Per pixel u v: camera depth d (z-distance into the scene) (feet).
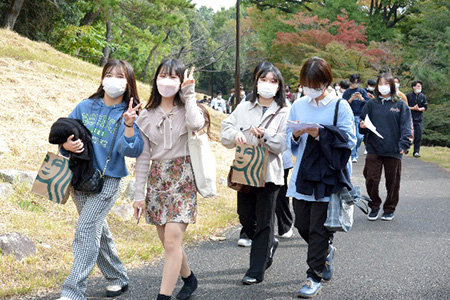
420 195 28.76
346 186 13.30
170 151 12.62
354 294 13.64
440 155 50.06
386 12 139.85
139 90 55.21
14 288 13.03
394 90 22.25
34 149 24.36
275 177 14.51
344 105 13.74
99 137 12.54
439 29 93.50
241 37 146.82
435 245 18.45
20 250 14.92
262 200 14.66
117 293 13.35
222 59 176.55
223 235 20.24
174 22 76.89
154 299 13.23
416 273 15.33
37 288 13.29
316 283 13.57
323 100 13.82
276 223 21.67
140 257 16.62
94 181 12.02
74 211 19.42
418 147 47.96
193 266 16.21
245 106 15.30
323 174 13.21
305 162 13.47
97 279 14.60
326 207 13.43
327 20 106.73
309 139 13.64
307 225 13.91
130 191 22.21
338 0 121.39
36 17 76.74
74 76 45.34
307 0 131.34
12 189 18.94
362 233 20.35
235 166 14.43
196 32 174.50
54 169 12.09
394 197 22.58
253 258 14.61
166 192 12.51
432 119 83.61
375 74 93.40
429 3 97.91
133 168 26.07
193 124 12.28
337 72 96.32
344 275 15.23
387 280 14.71
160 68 12.63
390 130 22.16
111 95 12.64
